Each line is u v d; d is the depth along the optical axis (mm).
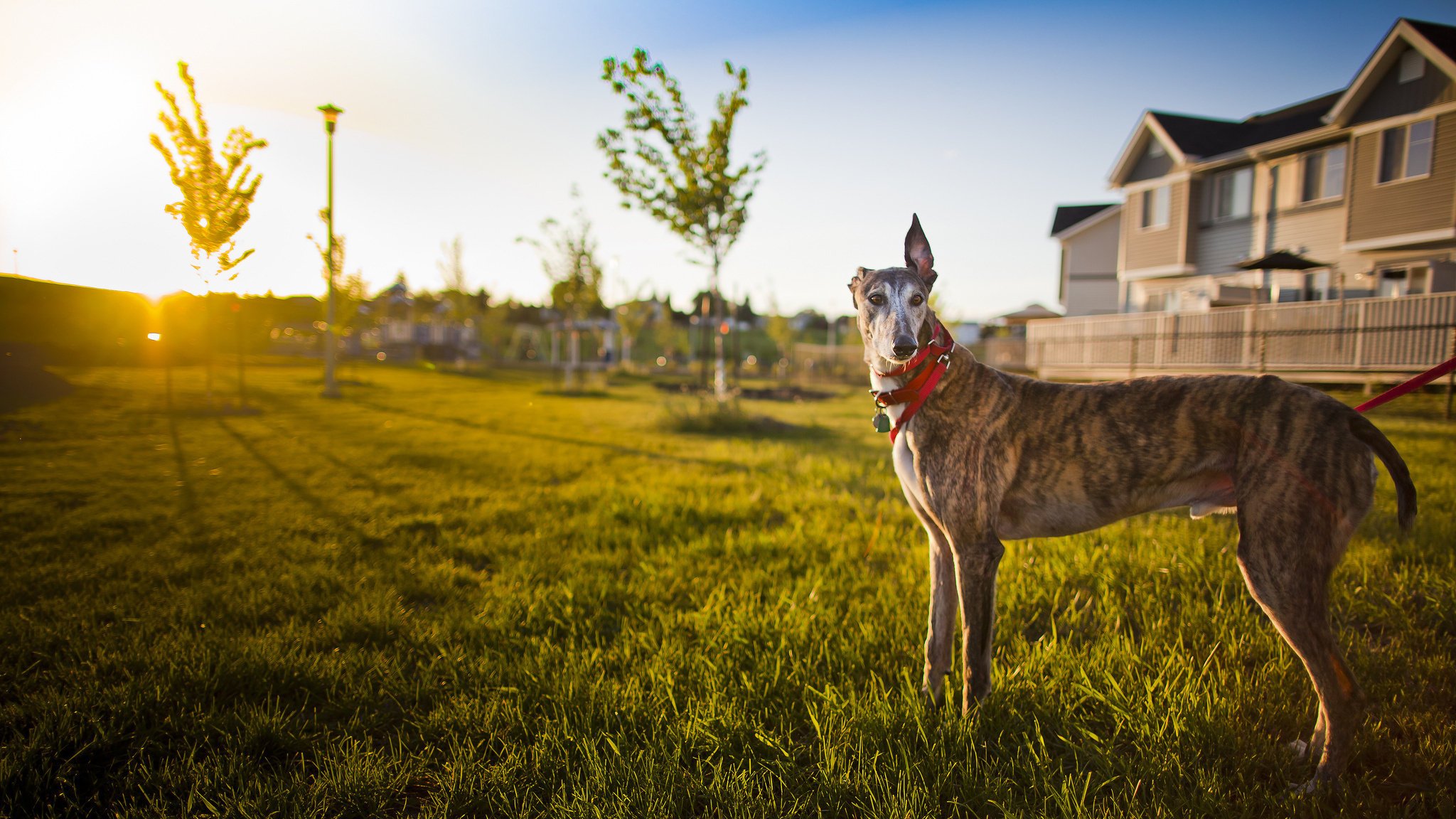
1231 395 2498
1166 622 3311
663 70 11625
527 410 14969
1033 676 2877
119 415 11289
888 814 2078
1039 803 2176
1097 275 26656
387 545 5039
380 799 2219
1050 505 2715
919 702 2660
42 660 3102
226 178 5062
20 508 5695
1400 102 15312
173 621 3496
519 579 4238
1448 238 14500
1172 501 2646
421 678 2990
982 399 2723
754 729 2562
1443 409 11516
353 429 11227
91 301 8156
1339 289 16047
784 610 3648
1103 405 2666
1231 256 19625
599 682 2877
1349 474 2254
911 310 2727
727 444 10297
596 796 2156
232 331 13359
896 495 6535
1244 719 2539
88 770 2404
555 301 23234
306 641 3309
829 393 21328
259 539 5008
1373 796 2125
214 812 2107
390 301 40688
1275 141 17828
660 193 12398
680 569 4410
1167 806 2084
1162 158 21344
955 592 2854
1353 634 3121
